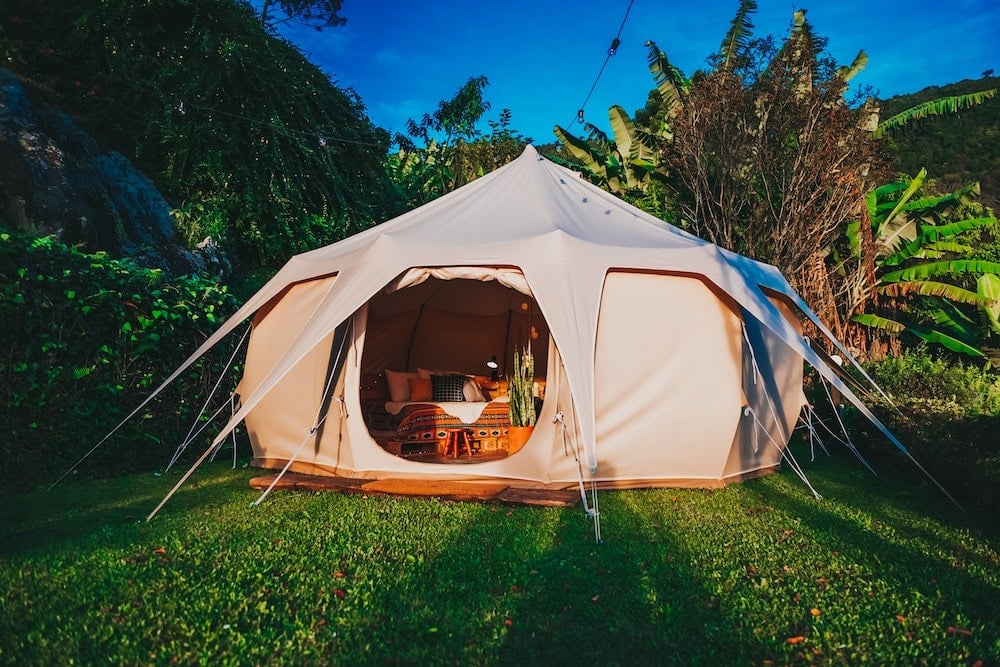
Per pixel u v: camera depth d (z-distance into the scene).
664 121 18.23
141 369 7.76
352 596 3.96
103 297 7.31
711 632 3.56
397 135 22.44
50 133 10.76
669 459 6.86
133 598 3.91
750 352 7.23
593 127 20.28
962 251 17.19
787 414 8.30
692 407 6.80
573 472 6.71
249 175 14.62
